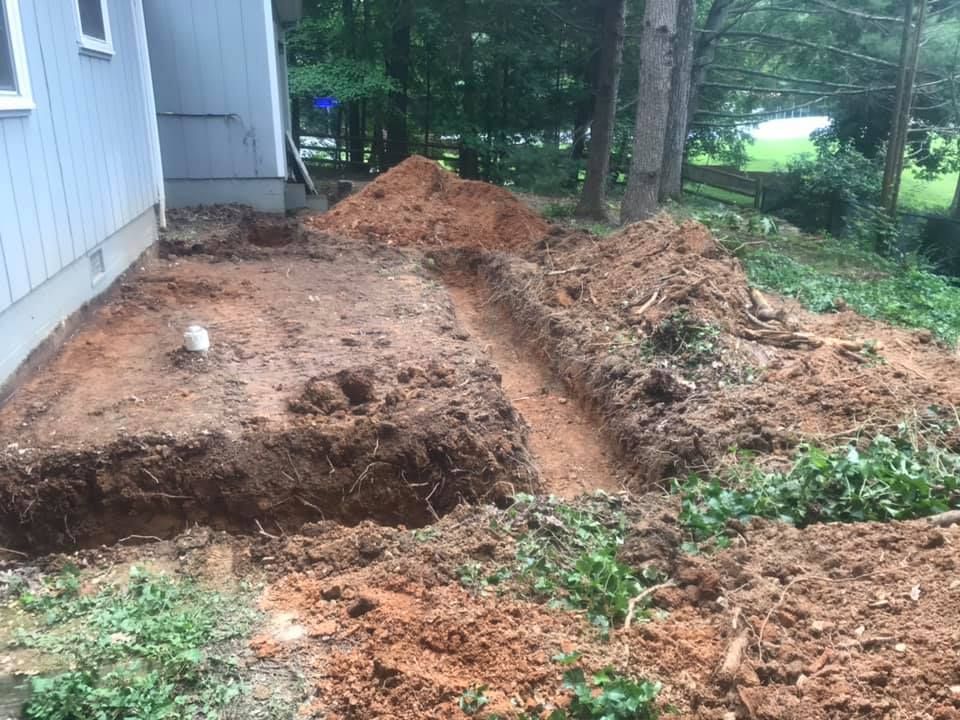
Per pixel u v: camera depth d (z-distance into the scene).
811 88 24.80
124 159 8.35
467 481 5.09
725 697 2.84
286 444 4.99
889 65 20.56
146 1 11.38
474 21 20.77
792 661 2.97
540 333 8.20
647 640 3.16
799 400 5.81
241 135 12.16
